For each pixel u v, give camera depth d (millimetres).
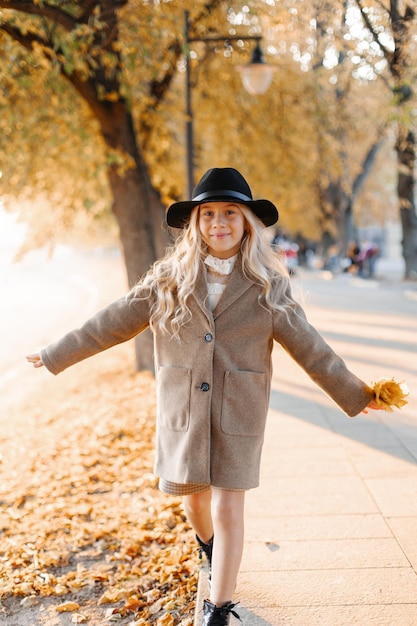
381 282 23297
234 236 2701
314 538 3582
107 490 5090
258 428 2670
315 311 14477
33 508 4789
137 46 6500
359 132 12688
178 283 2715
